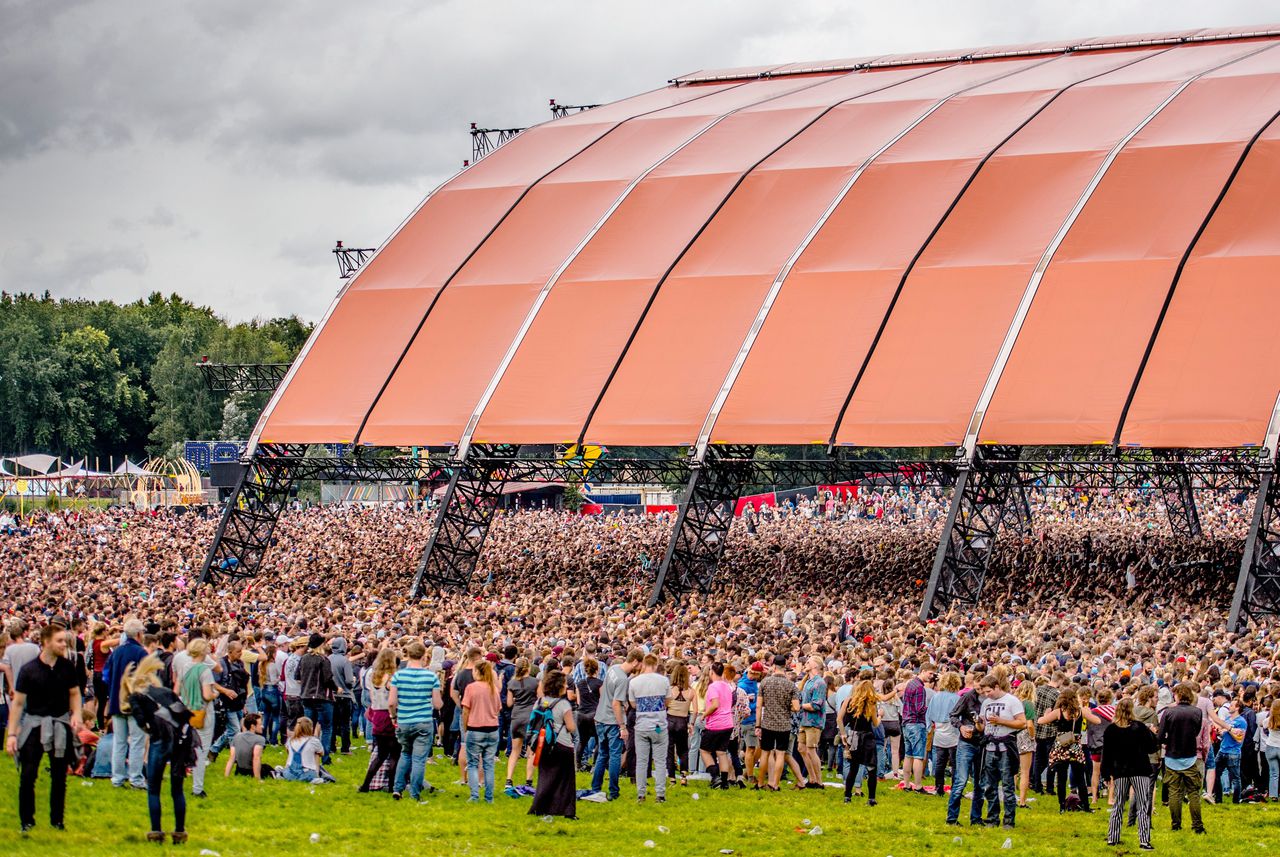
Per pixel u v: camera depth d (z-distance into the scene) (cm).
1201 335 4941
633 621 3988
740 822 2262
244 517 6431
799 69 7700
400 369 6225
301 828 2089
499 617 4266
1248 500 7969
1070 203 5519
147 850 1873
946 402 5153
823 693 2556
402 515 8369
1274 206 5203
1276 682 2619
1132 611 4591
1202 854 2142
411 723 2302
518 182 6844
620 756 2411
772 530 7231
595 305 6012
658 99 7681
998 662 2803
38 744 1894
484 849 2038
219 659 2461
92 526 7731
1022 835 2227
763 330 5619
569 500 11850
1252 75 5950
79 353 19800
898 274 5550
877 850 2122
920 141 6166
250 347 18475
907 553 6112
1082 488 5272
